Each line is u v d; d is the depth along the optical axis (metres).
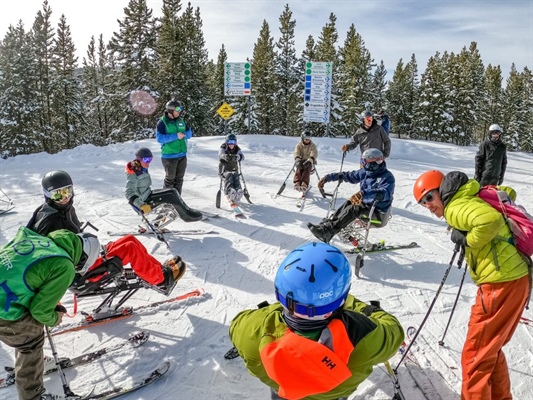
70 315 3.92
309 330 1.76
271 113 41.12
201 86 36.94
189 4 38.09
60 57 41.94
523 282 2.46
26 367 2.53
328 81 15.85
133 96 32.78
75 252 2.74
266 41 41.25
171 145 6.91
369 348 1.82
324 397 1.87
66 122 40.38
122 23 34.44
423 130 43.06
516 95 52.53
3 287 2.28
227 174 7.44
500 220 2.36
